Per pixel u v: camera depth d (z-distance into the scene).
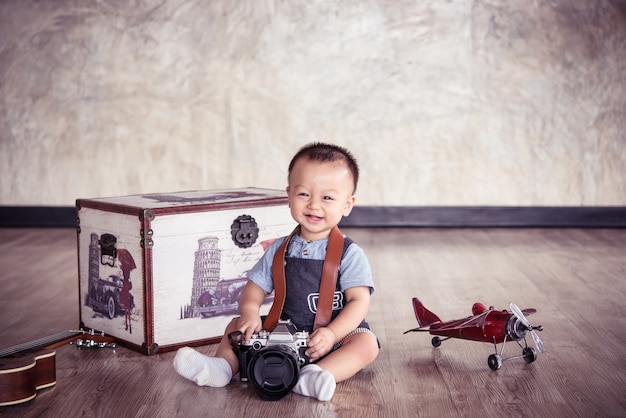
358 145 5.10
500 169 5.09
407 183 5.12
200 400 1.89
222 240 2.35
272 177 5.14
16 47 5.02
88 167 5.11
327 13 5.01
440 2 4.99
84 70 5.05
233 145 5.11
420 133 5.08
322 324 2.00
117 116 5.08
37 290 3.21
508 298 3.09
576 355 2.28
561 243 4.45
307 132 5.10
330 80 5.06
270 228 2.45
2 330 2.58
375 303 3.00
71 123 5.08
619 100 5.01
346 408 1.83
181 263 2.29
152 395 1.93
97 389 1.98
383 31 5.02
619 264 3.81
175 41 5.04
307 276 2.04
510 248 4.29
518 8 4.98
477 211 5.09
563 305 2.96
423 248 4.30
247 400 1.89
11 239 4.57
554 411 1.82
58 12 5.01
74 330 2.43
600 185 5.07
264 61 5.05
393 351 2.33
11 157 5.09
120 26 5.02
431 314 2.37
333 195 2.01
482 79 5.04
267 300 2.43
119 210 2.28
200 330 2.36
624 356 2.27
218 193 2.64
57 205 5.11
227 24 5.03
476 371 2.13
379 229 5.04
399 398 1.91
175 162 5.12
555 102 5.03
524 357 2.20
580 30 4.98
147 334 2.25
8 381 1.83
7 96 5.05
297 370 1.84
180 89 5.07
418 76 5.04
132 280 2.28
